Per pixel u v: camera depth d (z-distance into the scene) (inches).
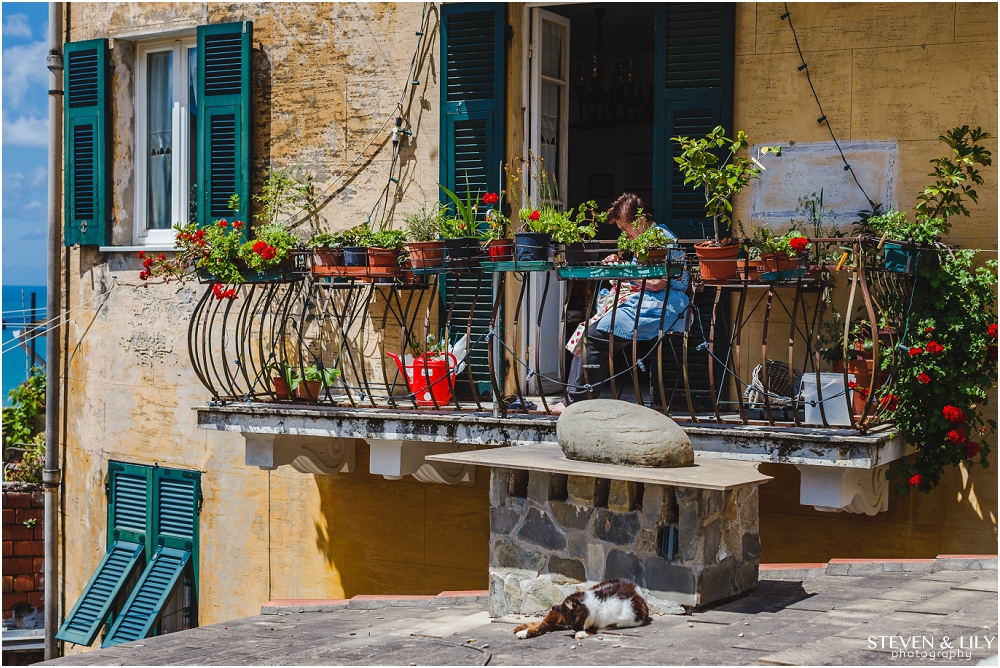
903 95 260.2
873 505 251.8
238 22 335.9
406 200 315.3
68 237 373.4
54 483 379.9
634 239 241.1
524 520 203.9
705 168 242.4
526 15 300.4
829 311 268.1
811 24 268.4
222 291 313.0
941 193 243.3
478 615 214.1
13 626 449.1
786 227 271.4
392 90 316.8
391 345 317.7
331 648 184.7
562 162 318.0
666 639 165.0
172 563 352.2
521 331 303.9
